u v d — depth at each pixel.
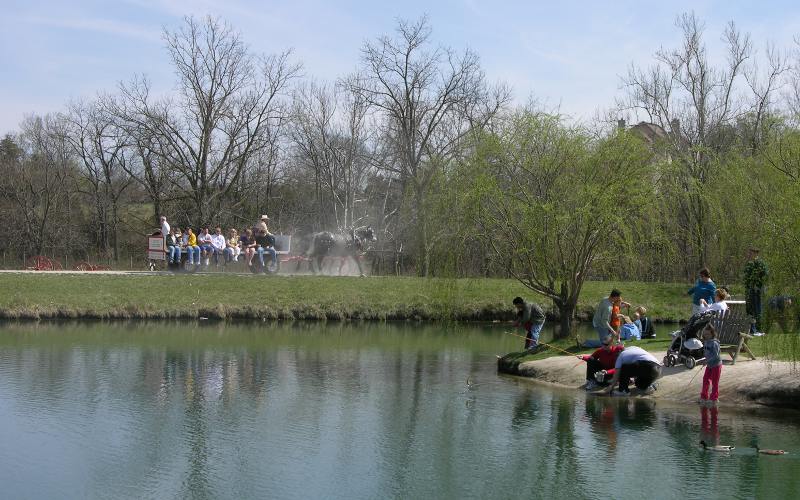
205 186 47.06
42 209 55.41
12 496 10.79
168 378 18.28
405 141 46.38
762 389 15.27
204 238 35.84
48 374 18.48
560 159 19.00
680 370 16.81
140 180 52.09
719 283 25.12
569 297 20.34
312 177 54.03
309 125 49.62
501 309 31.16
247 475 11.70
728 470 11.77
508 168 19.33
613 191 18.30
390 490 11.11
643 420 14.52
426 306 31.20
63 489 11.07
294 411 15.40
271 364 20.44
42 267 44.81
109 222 55.41
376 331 27.92
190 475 11.69
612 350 17.08
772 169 17.91
